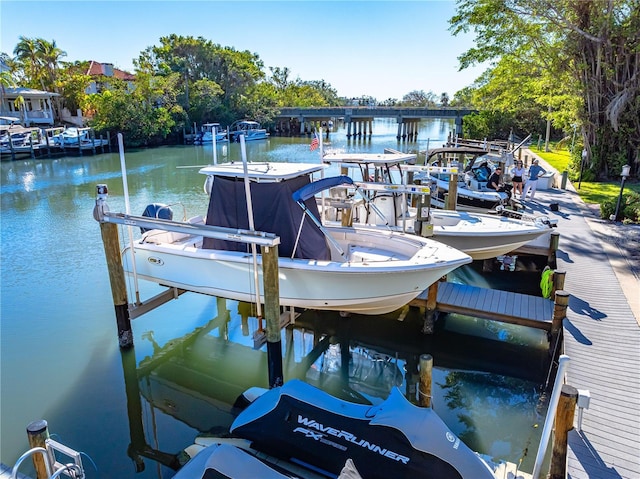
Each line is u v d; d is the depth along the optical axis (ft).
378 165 34.50
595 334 23.59
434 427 15.37
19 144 124.26
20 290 37.35
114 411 22.66
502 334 29.53
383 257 28.50
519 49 74.54
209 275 27.78
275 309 22.68
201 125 186.19
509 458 19.03
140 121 153.69
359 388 25.09
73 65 179.11
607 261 34.45
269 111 212.43
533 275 39.50
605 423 17.15
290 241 26.11
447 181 48.44
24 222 59.31
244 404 22.93
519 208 49.90
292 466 15.67
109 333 30.25
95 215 25.54
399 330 30.14
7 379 25.07
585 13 66.85
